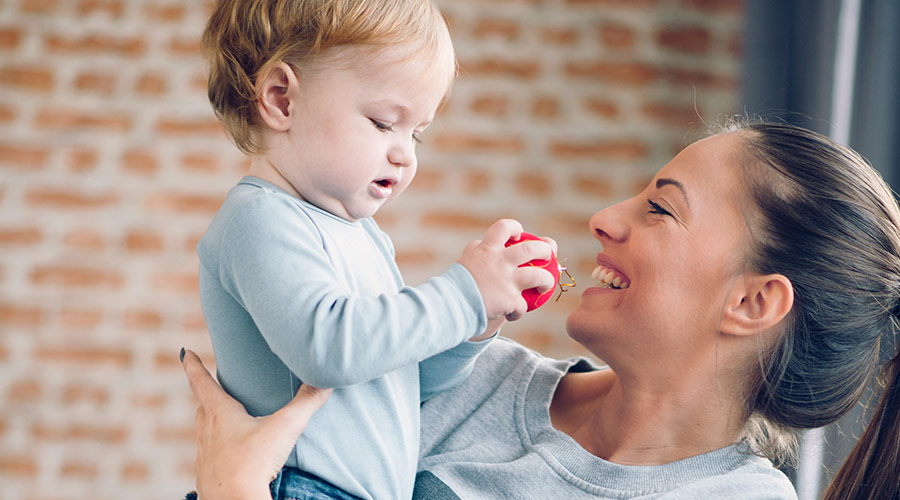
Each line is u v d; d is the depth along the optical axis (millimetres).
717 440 1127
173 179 2770
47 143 2756
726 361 1100
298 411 928
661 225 1117
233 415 968
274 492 912
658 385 1118
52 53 2771
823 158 1127
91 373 2729
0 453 2695
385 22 908
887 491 1116
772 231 1081
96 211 2752
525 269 938
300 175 935
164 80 2785
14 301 2729
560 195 2795
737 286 1080
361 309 855
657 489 1057
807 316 1086
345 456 932
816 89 1995
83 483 2703
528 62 2807
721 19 2814
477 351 1122
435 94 949
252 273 870
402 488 973
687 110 2801
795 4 2189
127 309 2744
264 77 925
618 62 2807
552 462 1092
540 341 2760
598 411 1198
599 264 1213
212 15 1028
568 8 2812
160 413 2732
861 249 1096
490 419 1196
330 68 908
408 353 854
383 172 940
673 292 1087
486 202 2789
